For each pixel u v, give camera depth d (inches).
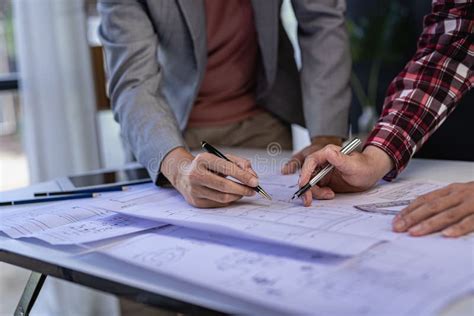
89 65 86.7
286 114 53.8
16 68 90.4
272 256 23.8
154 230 28.9
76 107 87.3
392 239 24.8
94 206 34.1
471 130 63.1
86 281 23.9
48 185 41.3
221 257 24.2
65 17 85.4
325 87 46.3
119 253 25.6
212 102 52.5
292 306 19.1
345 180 33.4
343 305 19.0
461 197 26.6
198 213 30.5
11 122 93.2
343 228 26.5
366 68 95.3
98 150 88.8
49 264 25.4
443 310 18.9
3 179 95.0
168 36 46.9
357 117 98.3
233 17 50.0
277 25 47.6
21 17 84.0
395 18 86.5
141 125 39.6
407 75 37.7
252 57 51.9
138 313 65.8
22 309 31.1
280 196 33.8
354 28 87.5
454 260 22.3
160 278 22.7
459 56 36.3
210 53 50.7
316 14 47.0
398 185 35.4
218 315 19.7
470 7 35.5
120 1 43.6
